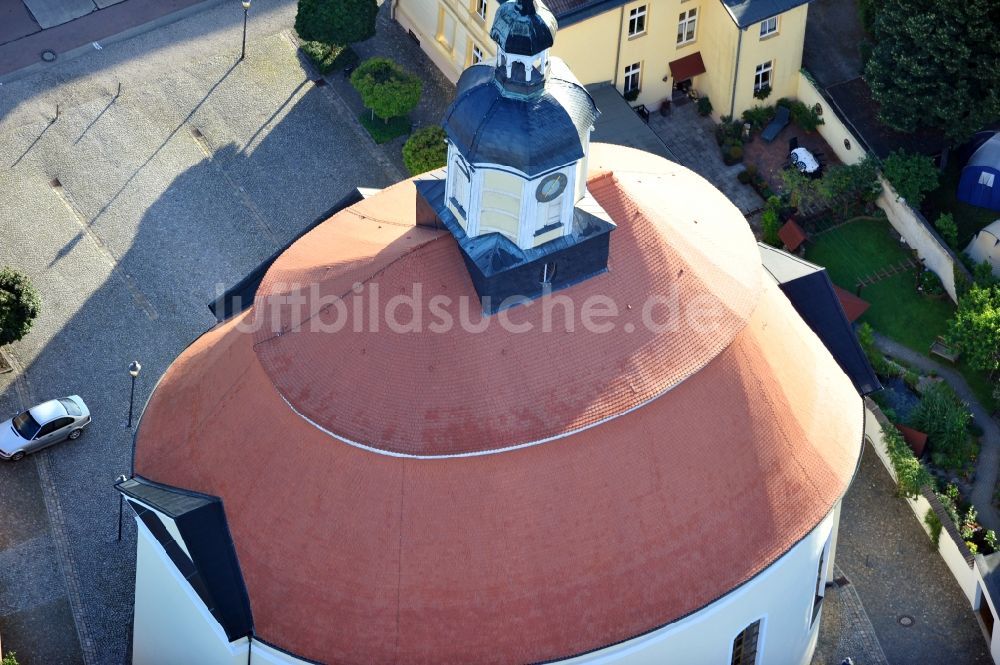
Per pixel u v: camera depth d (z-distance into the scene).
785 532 50.88
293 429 50.16
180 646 53.94
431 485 48.69
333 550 49.19
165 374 56.62
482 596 48.75
